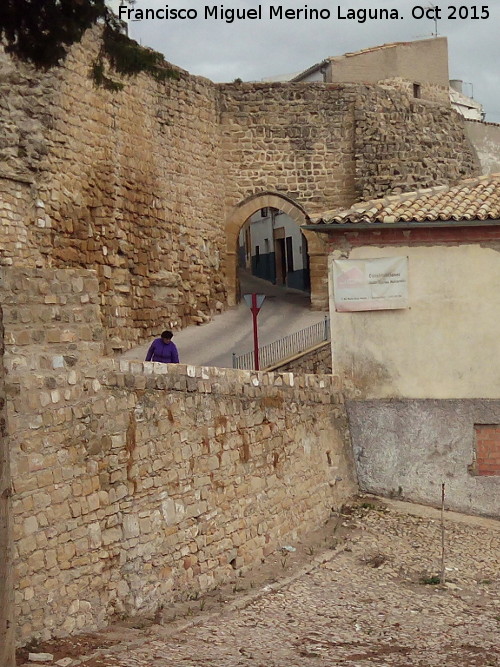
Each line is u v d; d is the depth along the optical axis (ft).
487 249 61.93
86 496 38.96
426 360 62.64
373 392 63.26
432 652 37.83
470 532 57.82
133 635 37.96
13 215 69.36
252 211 102.27
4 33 36.78
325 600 45.14
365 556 52.60
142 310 86.28
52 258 73.56
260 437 51.96
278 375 54.90
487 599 46.91
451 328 62.44
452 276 62.34
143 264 86.74
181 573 44.42
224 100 101.35
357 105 102.12
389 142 103.04
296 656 36.24
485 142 114.73
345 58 116.16
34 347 37.47
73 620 37.58
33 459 36.37
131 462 41.68
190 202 95.14
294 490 55.06
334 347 63.67
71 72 76.07
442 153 108.17
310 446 57.77
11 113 70.28
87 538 38.81
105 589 39.68
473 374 62.28
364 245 63.16
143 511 42.24
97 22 38.63
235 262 102.42
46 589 36.42
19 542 35.27
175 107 92.73
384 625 41.73
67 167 75.77
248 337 90.33
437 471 62.28
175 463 44.62
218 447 48.01
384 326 63.10
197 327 94.43
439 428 62.39
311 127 102.32
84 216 78.02
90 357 40.22
